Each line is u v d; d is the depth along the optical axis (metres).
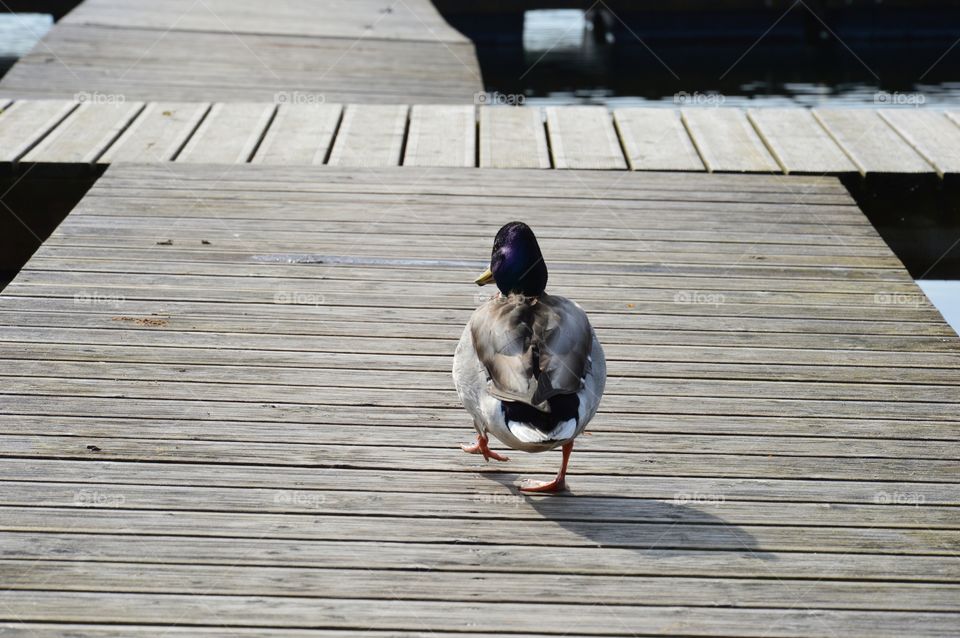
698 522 2.74
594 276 3.24
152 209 3.40
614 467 2.83
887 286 3.24
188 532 2.66
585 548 2.65
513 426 2.43
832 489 2.80
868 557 2.64
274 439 2.86
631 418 2.91
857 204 3.60
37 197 3.57
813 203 3.50
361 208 3.44
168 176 3.53
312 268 3.24
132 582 2.48
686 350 3.06
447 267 3.26
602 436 2.88
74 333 3.05
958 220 3.59
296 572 2.53
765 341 3.08
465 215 3.43
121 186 3.48
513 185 3.55
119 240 3.30
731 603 2.47
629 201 3.50
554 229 3.38
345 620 2.38
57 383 2.94
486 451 2.79
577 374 2.47
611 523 2.74
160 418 2.88
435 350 3.05
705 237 3.37
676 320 3.13
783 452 2.86
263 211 3.41
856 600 2.49
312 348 3.04
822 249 3.35
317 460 2.82
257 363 3.00
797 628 2.39
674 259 3.30
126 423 2.87
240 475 2.79
